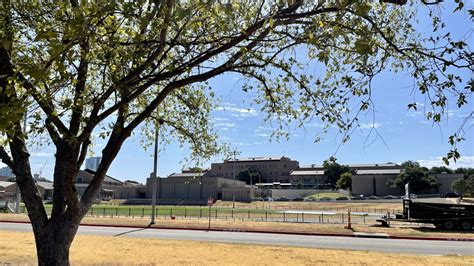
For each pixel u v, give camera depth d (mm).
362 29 5238
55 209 7012
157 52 6176
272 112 8336
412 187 122500
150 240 20359
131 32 6285
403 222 35875
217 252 16344
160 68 7918
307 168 164375
